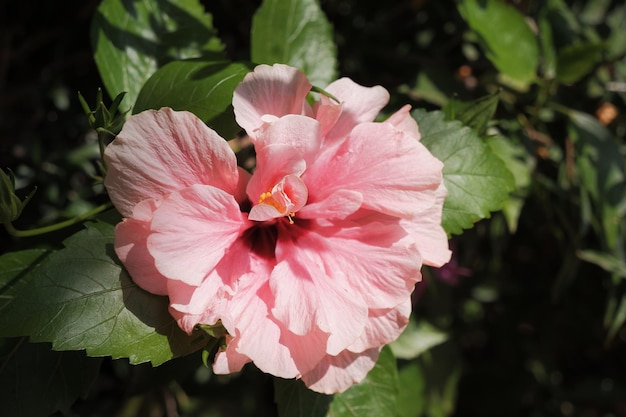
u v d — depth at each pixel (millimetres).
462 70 567
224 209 345
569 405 696
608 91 562
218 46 434
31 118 542
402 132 365
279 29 438
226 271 350
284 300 350
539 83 510
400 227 363
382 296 356
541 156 530
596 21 605
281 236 365
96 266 354
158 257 333
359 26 577
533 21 540
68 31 551
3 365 379
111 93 411
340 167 367
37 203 514
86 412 574
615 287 528
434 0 563
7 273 375
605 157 514
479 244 600
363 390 406
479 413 693
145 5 424
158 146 341
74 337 345
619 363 701
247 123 356
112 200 343
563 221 519
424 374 573
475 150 412
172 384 544
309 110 371
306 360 346
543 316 646
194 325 340
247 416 739
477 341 699
